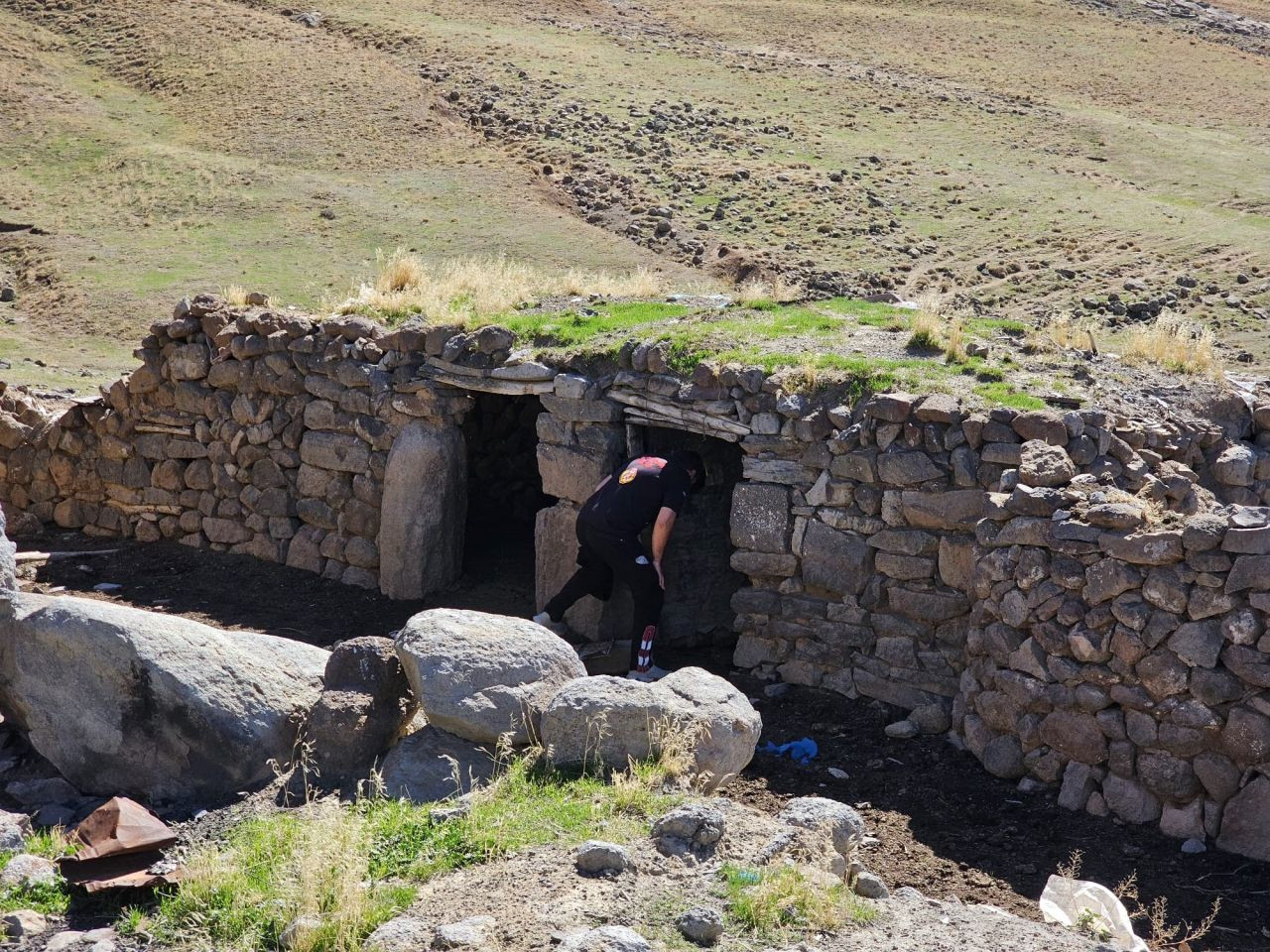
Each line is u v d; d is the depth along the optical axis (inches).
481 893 199.2
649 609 358.9
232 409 472.4
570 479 395.5
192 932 198.5
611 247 995.9
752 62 1701.5
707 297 465.1
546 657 257.9
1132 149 1386.6
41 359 786.2
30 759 269.4
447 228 1040.2
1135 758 283.6
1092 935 220.4
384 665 260.1
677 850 210.5
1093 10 2330.2
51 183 1205.1
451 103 1389.0
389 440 438.0
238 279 947.3
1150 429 345.4
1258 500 364.2
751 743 254.5
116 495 503.5
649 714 242.5
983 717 309.6
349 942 187.2
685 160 1223.5
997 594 309.0
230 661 258.1
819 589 356.8
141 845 215.3
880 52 1911.9
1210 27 2305.6
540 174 1189.7
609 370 394.3
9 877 212.7
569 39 1748.3
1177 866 267.3
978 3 2287.2
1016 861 268.2
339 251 1007.6
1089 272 954.1
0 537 268.7
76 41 1603.1
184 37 1582.2
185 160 1226.0
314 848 206.2
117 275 971.3
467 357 422.3
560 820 223.0
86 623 253.9
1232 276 933.2
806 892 200.2
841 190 1144.8
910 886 256.2
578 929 187.3
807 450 356.8
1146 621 281.4
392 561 432.1
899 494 341.7
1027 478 315.3
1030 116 1520.7
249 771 251.8
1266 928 245.0
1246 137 1514.5
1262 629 270.1
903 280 938.1
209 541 484.1
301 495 462.6
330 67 1483.8
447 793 238.7
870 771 310.5
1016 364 382.9
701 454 402.0
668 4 2139.5
